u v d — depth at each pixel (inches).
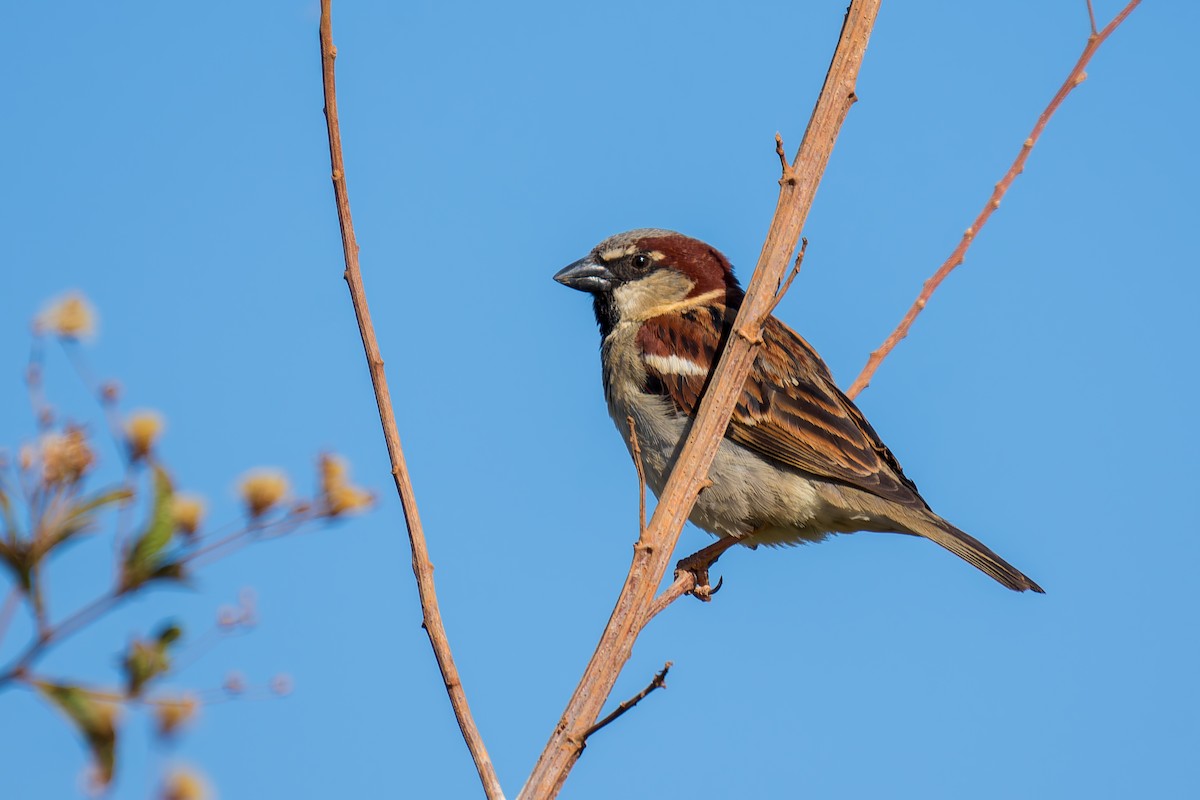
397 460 300.2
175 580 162.2
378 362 303.4
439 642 288.2
